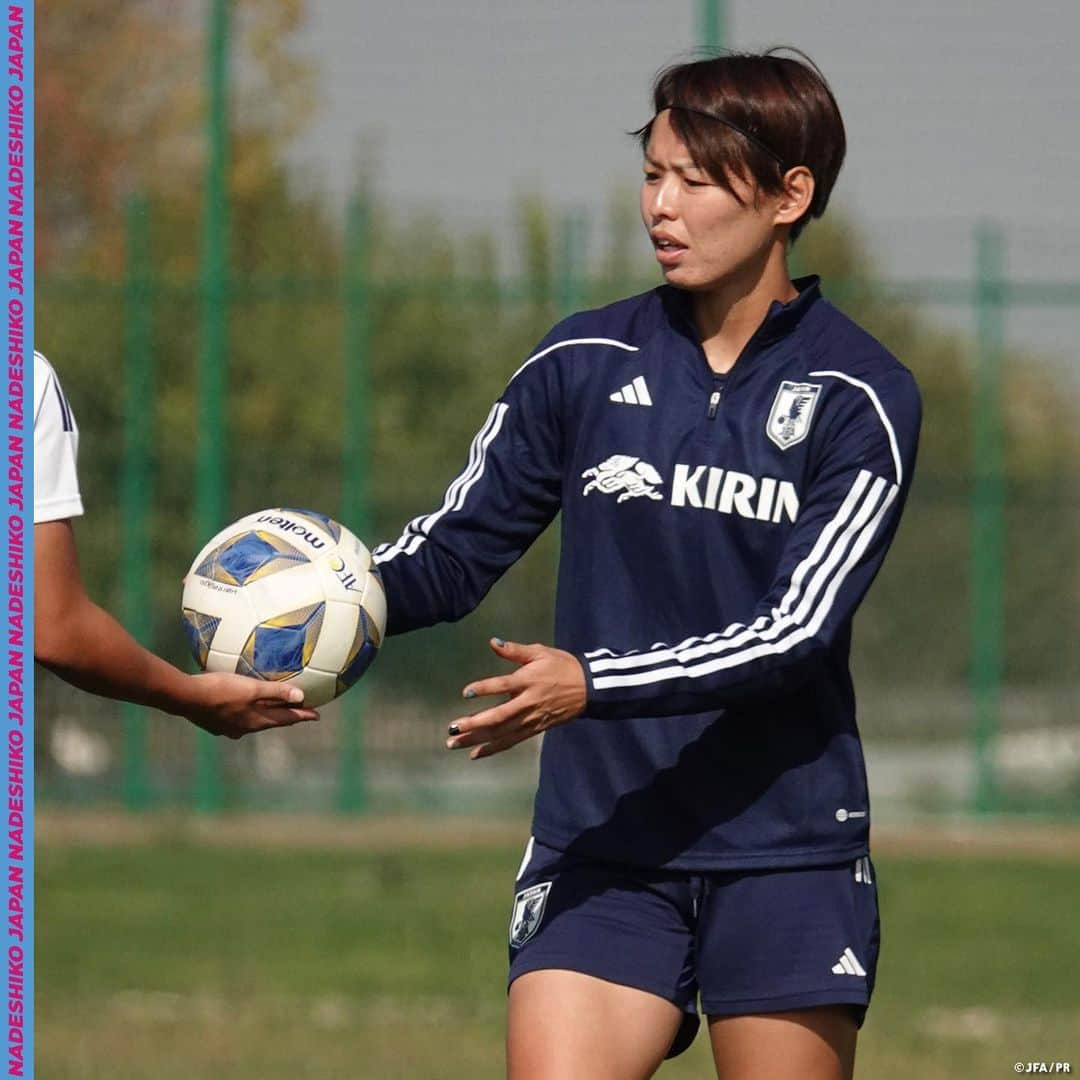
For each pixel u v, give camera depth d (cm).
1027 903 4100
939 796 5284
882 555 1338
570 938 1352
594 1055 1299
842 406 1343
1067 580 5291
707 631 1364
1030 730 5288
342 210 5322
